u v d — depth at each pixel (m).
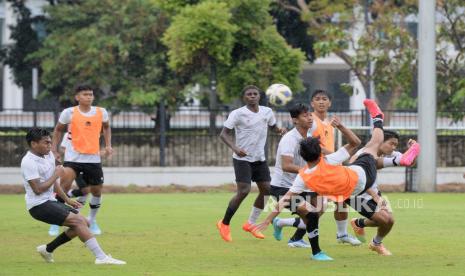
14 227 46.03
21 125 82.56
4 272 30.67
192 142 80.69
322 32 92.94
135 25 97.56
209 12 80.12
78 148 42.66
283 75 85.31
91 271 30.84
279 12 108.00
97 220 49.38
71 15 100.75
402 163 35.31
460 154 79.75
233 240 40.62
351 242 38.69
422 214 52.22
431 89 70.69
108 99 96.56
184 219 50.03
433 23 70.19
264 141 41.03
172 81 95.38
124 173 78.56
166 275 29.89
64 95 99.00
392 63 86.69
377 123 35.16
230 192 73.94
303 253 36.28
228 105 94.50
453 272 30.78
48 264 32.78
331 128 37.94
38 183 32.22
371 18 106.12
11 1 106.25
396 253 36.12
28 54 103.81
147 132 81.81
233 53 85.50
